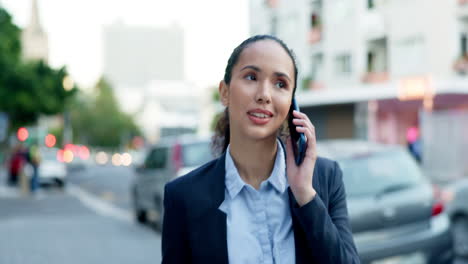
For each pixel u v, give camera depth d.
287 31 31.69
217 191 1.52
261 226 1.51
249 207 1.53
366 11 25.55
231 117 1.54
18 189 22.53
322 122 27.91
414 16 23.02
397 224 4.83
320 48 28.70
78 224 11.47
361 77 25.67
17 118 38.31
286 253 1.50
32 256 7.87
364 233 4.73
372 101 24.44
